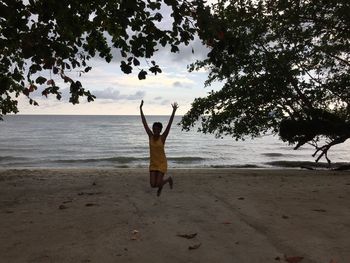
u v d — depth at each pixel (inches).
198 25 234.5
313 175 625.9
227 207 322.0
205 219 279.4
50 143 2349.9
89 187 435.5
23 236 235.1
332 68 771.4
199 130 872.9
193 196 376.2
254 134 852.0
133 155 1658.5
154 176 355.9
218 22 234.8
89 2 320.8
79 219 277.1
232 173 670.5
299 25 743.7
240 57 757.9
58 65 293.4
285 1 697.0
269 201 349.7
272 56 764.6
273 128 834.2
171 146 2297.0
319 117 763.4
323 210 308.3
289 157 1605.6
